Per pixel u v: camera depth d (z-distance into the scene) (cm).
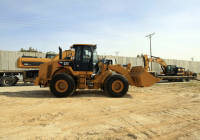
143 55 1545
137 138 246
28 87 980
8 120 334
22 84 1182
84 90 800
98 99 573
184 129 286
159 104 495
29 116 362
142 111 411
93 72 652
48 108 438
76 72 632
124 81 616
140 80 643
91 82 636
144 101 542
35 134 262
